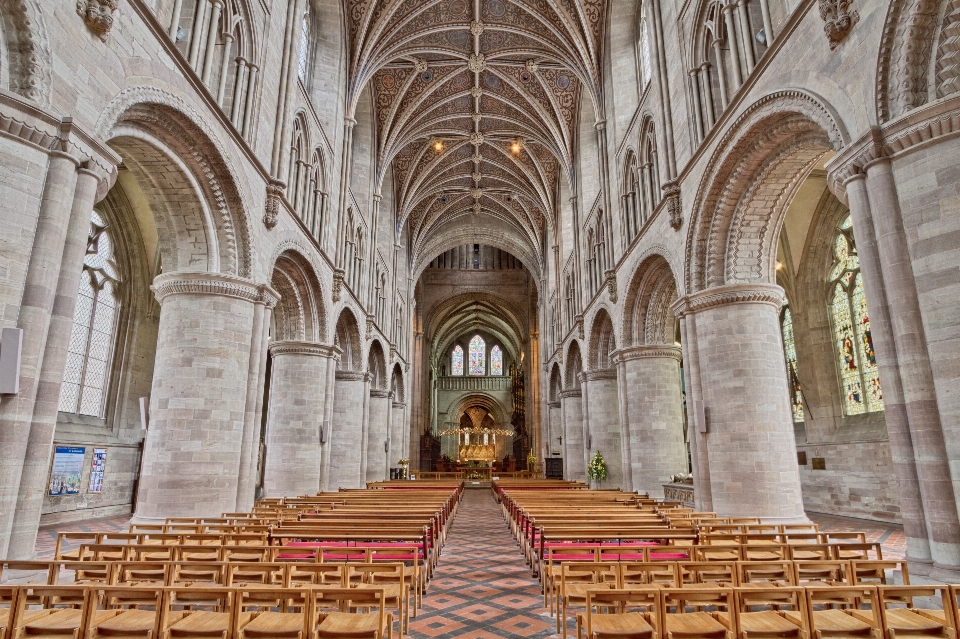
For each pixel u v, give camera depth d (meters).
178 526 9.41
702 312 13.88
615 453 24.91
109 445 19.39
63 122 7.50
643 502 14.10
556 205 36.62
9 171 6.96
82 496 18.17
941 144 7.10
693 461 13.83
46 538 14.18
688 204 14.60
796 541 10.65
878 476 16.94
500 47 26.73
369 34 23.19
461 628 7.01
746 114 11.38
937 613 5.43
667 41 16.61
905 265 7.31
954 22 7.06
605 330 25.66
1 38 7.10
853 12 8.30
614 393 25.36
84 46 8.08
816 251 19.91
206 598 5.77
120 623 5.25
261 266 14.23
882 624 4.73
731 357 13.15
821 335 19.84
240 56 13.68
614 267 21.59
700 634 4.91
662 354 19.78
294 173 17.33
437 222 43.66
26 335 6.98
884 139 7.60
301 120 18.00
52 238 7.28
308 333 19.72
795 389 21.22
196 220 12.70
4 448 6.71
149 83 9.62
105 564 5.90
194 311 12.43
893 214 7.45
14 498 6.81
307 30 20.75
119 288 20.64
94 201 8.30
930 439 6.94
